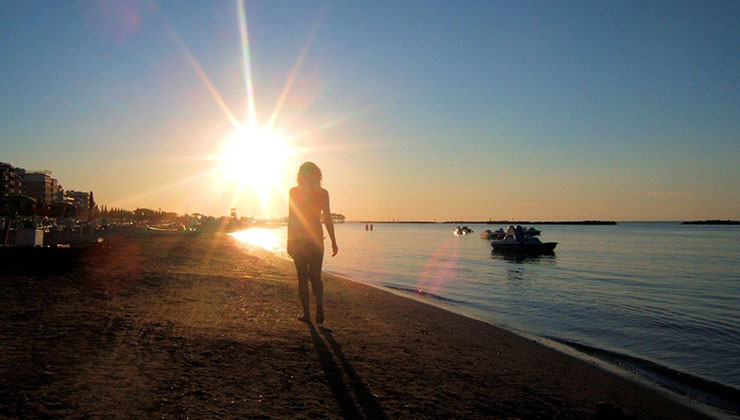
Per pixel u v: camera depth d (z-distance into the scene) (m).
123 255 20.92
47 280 11.23
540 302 14.38
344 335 7.47
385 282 19.59
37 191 124.19
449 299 14.78
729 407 5.70
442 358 6.67
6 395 3.88
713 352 8.72
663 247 52.50
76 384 4.28
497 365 6.62
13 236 28.42
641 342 9.47
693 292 17.48
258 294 11.45
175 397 4.17
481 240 74.50
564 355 7.70
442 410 4.49
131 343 5.86
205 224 99.19
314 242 7.45
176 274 14.43
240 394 4.39
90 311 7.71
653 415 5.15
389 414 4.23
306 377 5.10
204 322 7.53
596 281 20.80
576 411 4.91
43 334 6.00
